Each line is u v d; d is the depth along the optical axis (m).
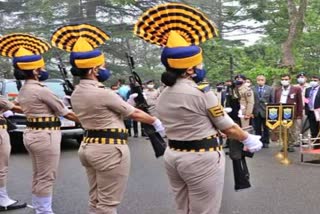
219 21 32.97
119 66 31.30
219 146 3.55
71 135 10.68
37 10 33.44
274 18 27.66
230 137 3.57
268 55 28.38
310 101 10.40
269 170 8.21
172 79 3.44
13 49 5.36
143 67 35.78
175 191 3.68
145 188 6.92
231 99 7.53
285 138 9.22
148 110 4.44
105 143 4.16
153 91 11.64
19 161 9.45
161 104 3.58
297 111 10.25
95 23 31.89
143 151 10.62
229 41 31.95
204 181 3.47
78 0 32.66
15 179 7.77
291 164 8.78
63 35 4.52
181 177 3.57
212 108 3.39
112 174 4.20
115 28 31.55
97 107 4.11
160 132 4.07
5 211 5.84
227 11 33.12
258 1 29.20
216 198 3.54
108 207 4.24
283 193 6.57
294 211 5.73
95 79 4.25
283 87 10.41
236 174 3.75
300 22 19.58
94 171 4.35
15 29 32.88
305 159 9.37
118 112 4.16
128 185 7.10
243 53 28.98
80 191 6.82
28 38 5.34
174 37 3.41
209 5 32.91
